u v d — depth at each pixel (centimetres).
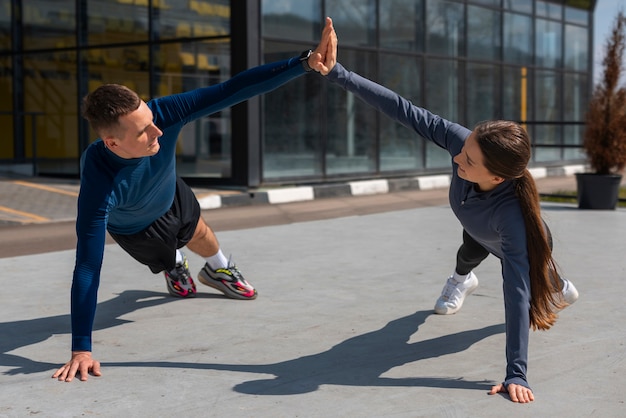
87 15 1365
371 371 332
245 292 473
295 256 643
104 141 310
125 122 302
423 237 757
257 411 284
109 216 361
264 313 441
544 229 307
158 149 319
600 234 757
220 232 795
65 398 299
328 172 1366
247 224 920
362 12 1414
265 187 1255
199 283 529
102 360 351
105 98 302
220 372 331
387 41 1470
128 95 304
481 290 497
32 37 1428
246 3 1209
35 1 1420
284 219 975
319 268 586
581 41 1995
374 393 303
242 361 348
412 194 1348
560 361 343
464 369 335
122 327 411
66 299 485
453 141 319
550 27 1888
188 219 404
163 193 360
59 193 1164
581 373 326
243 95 329
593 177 986
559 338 380
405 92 1514
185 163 1284
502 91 1753
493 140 285
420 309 448
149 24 1302
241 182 1237
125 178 326
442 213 977
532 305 303
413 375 327
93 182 321
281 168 1286
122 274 567
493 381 317
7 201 1077
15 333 402
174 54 1286
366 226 845
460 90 1642
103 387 312
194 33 1266
